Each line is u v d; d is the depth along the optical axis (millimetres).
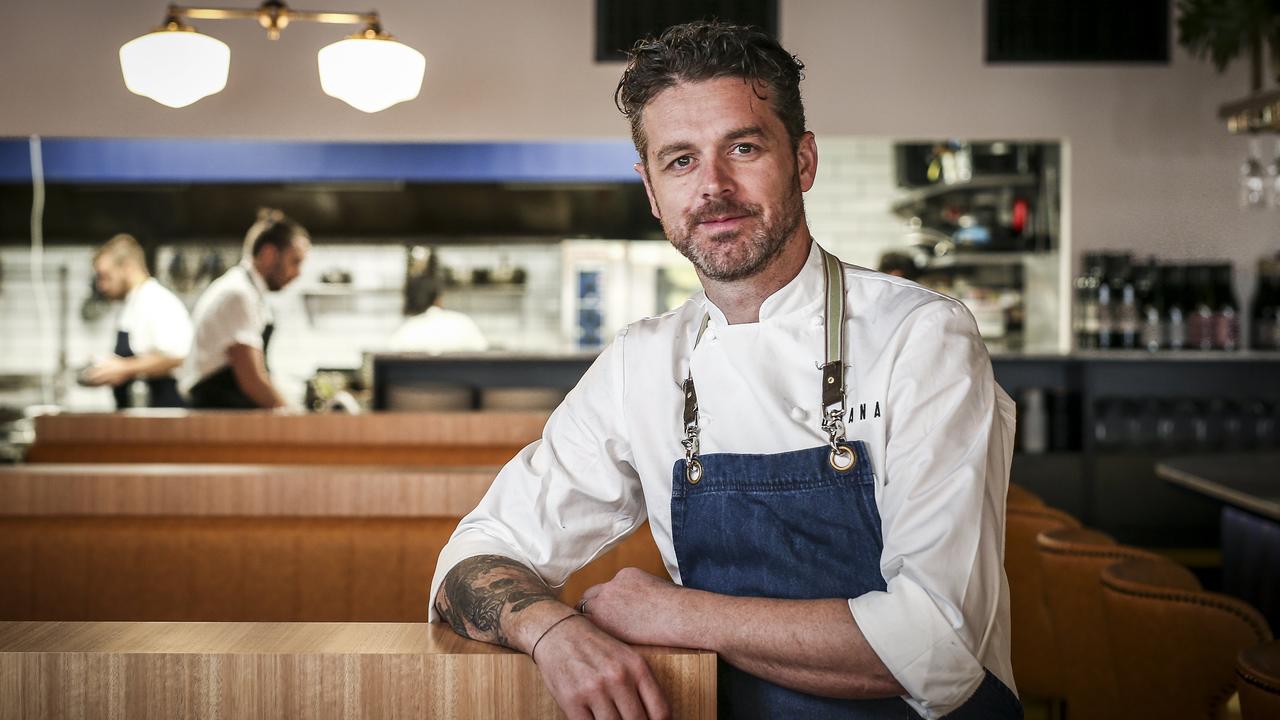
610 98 5566
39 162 6676
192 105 5539
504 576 1310
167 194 7062
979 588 1175
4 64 5496
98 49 5508
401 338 7207
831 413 1320
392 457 4047
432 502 2729
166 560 2643
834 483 1312
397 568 2637
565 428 1501
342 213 7098
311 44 5543
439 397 5344
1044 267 6348
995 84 5633
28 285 7445
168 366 6379
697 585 1396
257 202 7082
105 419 4172
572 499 1462
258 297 5473
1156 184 5691
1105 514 5469
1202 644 2078
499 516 1450
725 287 1378
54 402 7406
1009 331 6766
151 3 5504
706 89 1287
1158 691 2131
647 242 7293
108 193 7055
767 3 5555
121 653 1207
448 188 7059
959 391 1250
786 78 1311
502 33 5559
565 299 7387
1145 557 2379
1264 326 5637
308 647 1230
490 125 5562
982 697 1234
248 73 5539
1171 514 5469
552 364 5719
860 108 5605
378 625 1343
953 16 5605
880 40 5598
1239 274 5730
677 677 1207
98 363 6305
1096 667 2494
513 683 1210
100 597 2641
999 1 5602
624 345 1497
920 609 1149
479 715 1212
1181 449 5508
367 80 4469
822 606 1191
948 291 6824
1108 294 5566
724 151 1299
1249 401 5527
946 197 6742
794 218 1337
